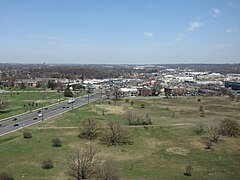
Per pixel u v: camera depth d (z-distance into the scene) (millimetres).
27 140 106875
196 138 116500
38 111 173000
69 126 130625
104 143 107000
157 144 107812
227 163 88688
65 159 86938
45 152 93812
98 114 165250
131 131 125062
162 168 82500
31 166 80812
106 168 72750
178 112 180375
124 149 100625
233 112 185125
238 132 123250
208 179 75250
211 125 136250
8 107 186375
